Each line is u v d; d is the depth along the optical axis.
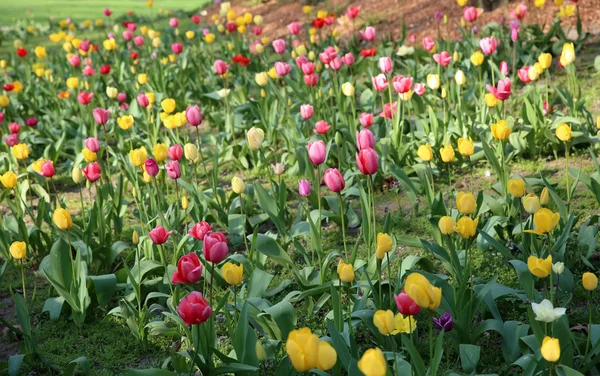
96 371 3.96
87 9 22.16
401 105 7.16
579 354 3.26
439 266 4.67
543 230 3.23
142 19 18.08
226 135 7.31
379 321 2.70
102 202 5.24
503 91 5.51
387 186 6.14
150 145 7.18
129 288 4.57
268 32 13.85
